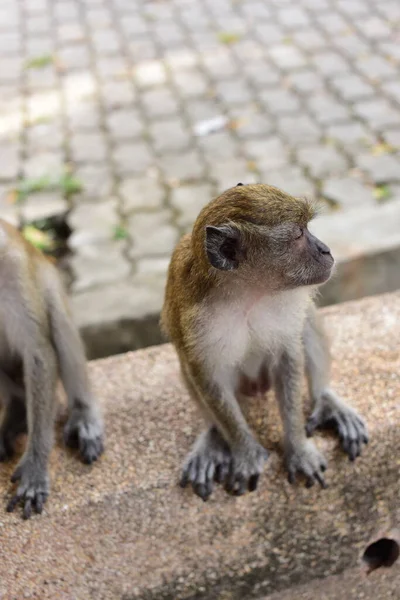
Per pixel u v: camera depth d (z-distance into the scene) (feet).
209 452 4.18
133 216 6.86
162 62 9.72
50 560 4.11
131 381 4.55
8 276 4.32
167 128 8.23
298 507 4.22
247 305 4.04
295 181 7.13
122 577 4.20
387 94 8.49
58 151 7.98
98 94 9.07
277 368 4.22
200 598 4.30
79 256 6.40
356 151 7.52
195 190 7.15
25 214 7.03
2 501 4.14
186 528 4.17
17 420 4.50
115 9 11.44
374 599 4.52
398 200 6.33
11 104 9.05
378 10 10.66
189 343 4.06
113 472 4.17
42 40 10.62
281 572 4.33
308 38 10.00
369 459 4.23
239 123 8.18
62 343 4.50
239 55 9.71
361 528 4.33
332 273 4.03
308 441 4.21
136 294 5.83
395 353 4.52
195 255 4.02
